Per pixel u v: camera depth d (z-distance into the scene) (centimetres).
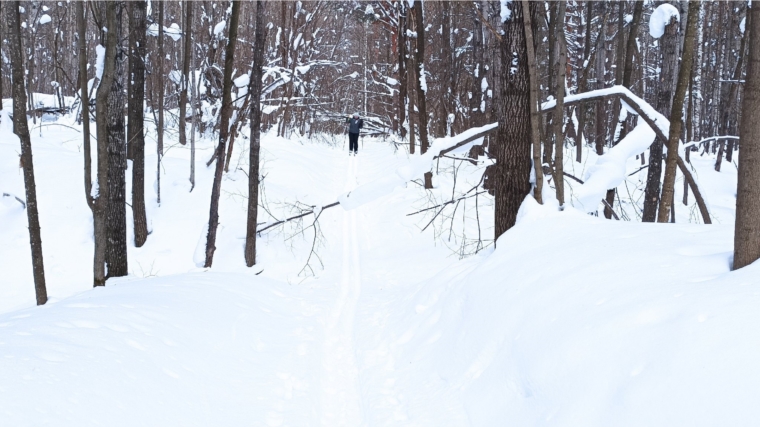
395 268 1030
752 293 297
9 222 1220
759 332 266
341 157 2567
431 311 619
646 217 1057
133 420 336
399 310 703
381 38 3338
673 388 273
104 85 740
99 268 779
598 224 576
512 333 437
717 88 3127
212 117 1991
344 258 1142
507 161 752
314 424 426
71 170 1367
